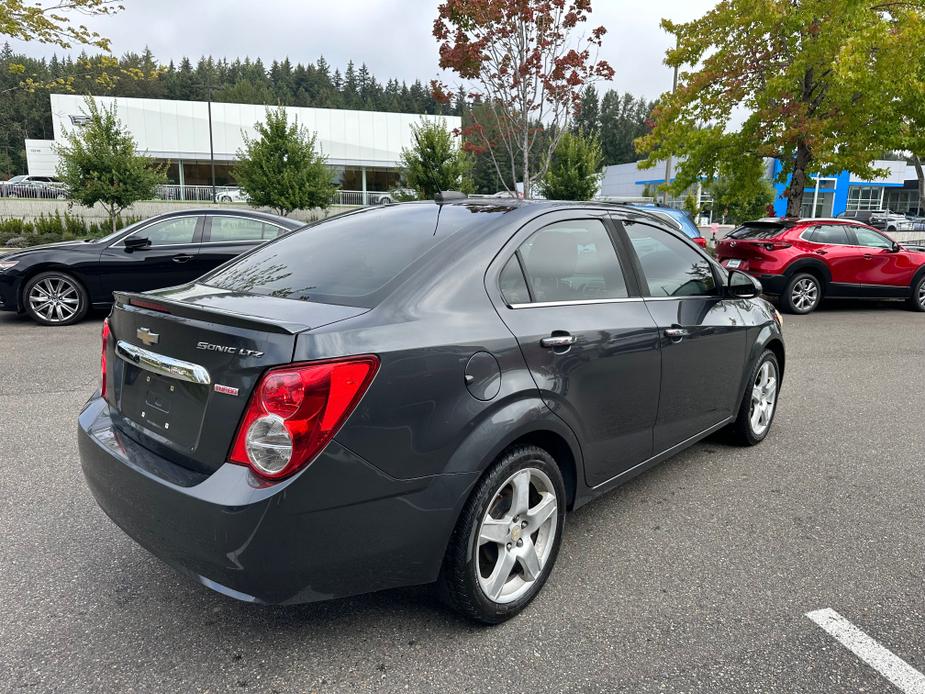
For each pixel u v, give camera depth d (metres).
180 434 2.16
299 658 2.26
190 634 2.38
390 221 2.96
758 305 4.26
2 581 2.68
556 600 2.63
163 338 2.22
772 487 3.79
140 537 2.20
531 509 2.53
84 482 3.66
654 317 3.14
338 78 155.75
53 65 102.38
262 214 8.96
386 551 2.09
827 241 10.80
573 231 2.95
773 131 14.83
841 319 10.49
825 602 2.63
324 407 1.91
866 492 3.74
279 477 1.90
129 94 105.38
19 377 5.82
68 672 2.16
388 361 2.03
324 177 27.22
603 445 2.89
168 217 8.60
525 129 16.61
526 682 2.15
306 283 2.50
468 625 2.46
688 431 3.57
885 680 2.19
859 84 12.62
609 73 16.47
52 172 44.62
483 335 2.31
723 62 14.81
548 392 2.49
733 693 2.12
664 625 2.47
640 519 3.37
